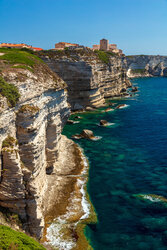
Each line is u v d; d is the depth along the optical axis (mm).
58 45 135500
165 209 30562
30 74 33219
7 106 23656
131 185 36719
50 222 27609
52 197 31969
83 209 30250
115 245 24891
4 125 23016
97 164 44375
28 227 24562
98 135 62094
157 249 24422
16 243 18250
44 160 32781
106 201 32562
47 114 36531
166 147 52625
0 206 23766
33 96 29625
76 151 49312
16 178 23656
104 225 27766
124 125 71750
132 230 27062
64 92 46719
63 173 39594
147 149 51812
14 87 26500
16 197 23875
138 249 24484
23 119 25672
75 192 33875
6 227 20922
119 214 29734
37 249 18719
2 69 30609
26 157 25766
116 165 43969
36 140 27656
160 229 27141
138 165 43875
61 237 25516
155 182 37469
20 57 40344
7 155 23062
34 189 24625
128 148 52625
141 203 31938
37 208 24844
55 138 38750
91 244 24984
